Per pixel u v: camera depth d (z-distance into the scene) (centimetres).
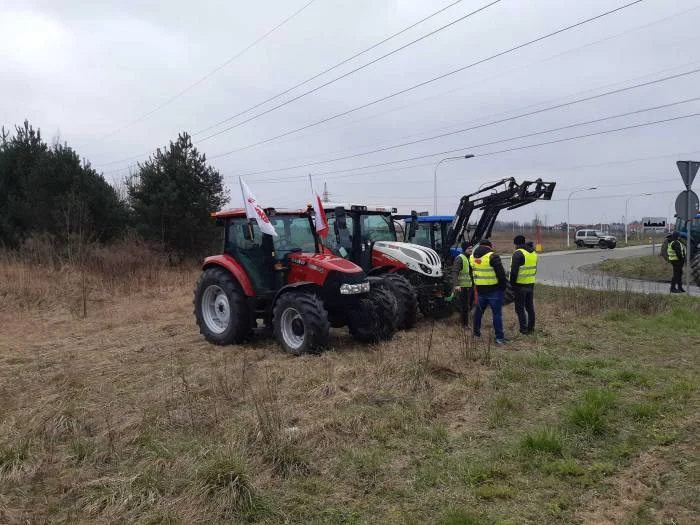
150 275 1664
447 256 1164
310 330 757
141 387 653
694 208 1284
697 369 668
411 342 836
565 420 508
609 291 1197
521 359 717
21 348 912
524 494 383
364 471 421
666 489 379
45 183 1922
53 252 1741
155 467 421
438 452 454
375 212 1052
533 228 8356
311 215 929
